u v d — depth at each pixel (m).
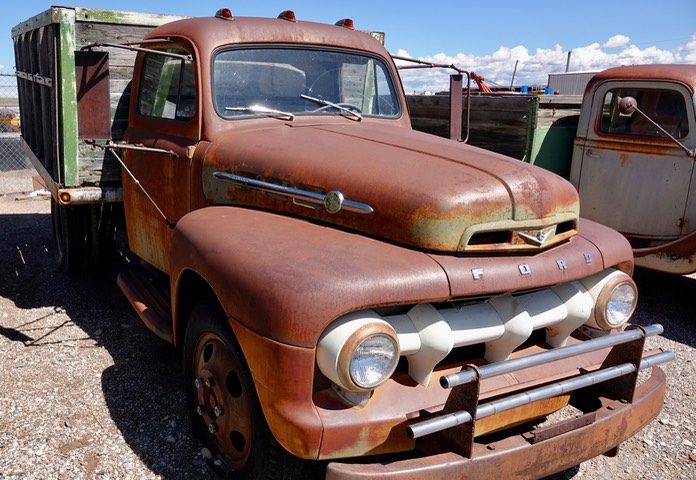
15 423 3.12
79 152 4.22
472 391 2.08
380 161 2.65
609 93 5.84
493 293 2.33
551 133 6.18
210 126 3.27
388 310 2.28
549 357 2.25
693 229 5.41
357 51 3.90
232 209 2.91
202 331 2.67
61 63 4.01
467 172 2.51
